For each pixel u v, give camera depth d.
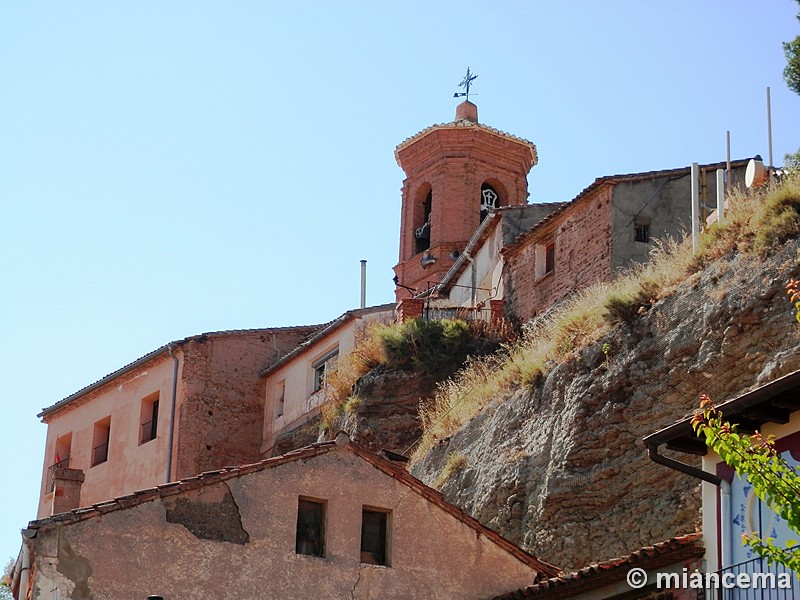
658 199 35.09
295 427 41.44
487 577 22.22
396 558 21.78
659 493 25.31
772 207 27.06
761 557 15.73
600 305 30.39
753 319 25.45
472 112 57.50
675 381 26.45
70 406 45.91
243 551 20.81
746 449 15.54
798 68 30.88
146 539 20.27
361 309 40.97
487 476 29.97
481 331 38.16
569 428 27.95
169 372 42.38
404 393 37.34
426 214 56.72
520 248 38.91
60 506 34.19
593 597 19.77
